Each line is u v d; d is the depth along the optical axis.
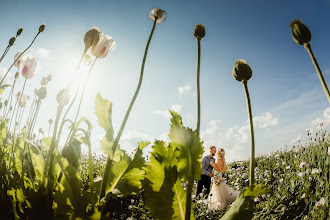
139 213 3.32
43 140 1.21
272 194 0.99
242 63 1.11
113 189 1.46
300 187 3.52
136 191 1.43
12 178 1.21
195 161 1.05
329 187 3.13
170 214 1.14
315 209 2.83
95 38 1.17
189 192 1.03
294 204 3.25
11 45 1.90
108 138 1.12
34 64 1.85
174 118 1.20
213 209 4.28
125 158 1.57
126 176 1.51
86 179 3.88
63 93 1.07
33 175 1.25
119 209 3.35
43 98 1.87
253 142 1.06
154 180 1.17
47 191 0.97
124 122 1.16
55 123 1.05
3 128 2.00
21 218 1.06
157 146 1.20
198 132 1.13
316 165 4.19
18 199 1.06
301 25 1.14
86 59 1.34
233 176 6.82
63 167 0.99
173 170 1.17
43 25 1.85
